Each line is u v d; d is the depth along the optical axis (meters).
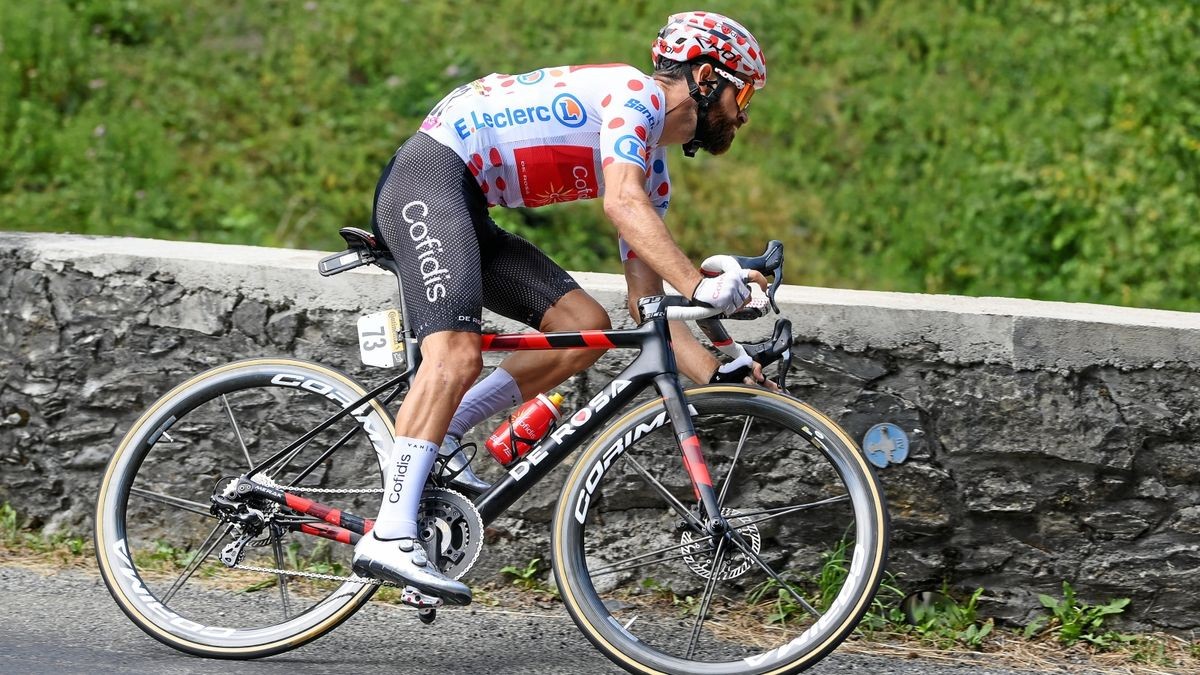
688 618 7.05
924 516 6.95
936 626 6.95
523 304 6.46
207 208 14.32
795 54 19.61
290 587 7.18
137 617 6.35
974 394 6.83
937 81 18.95
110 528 6.48
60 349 7.56
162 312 7.44
